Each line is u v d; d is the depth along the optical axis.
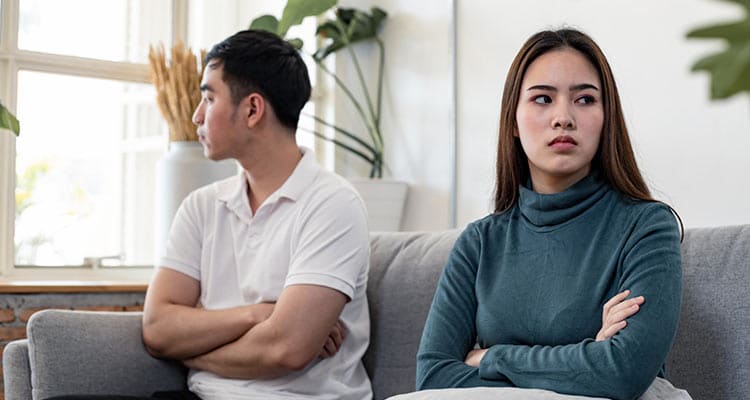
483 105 3.02
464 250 1.59
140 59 3.29
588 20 2.70
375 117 3.41
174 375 1.94
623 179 1.45
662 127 2.49
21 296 2.50
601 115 1.45
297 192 1.88
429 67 3.22
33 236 3.03
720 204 2.34
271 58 1.93
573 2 2.73
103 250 3.18
